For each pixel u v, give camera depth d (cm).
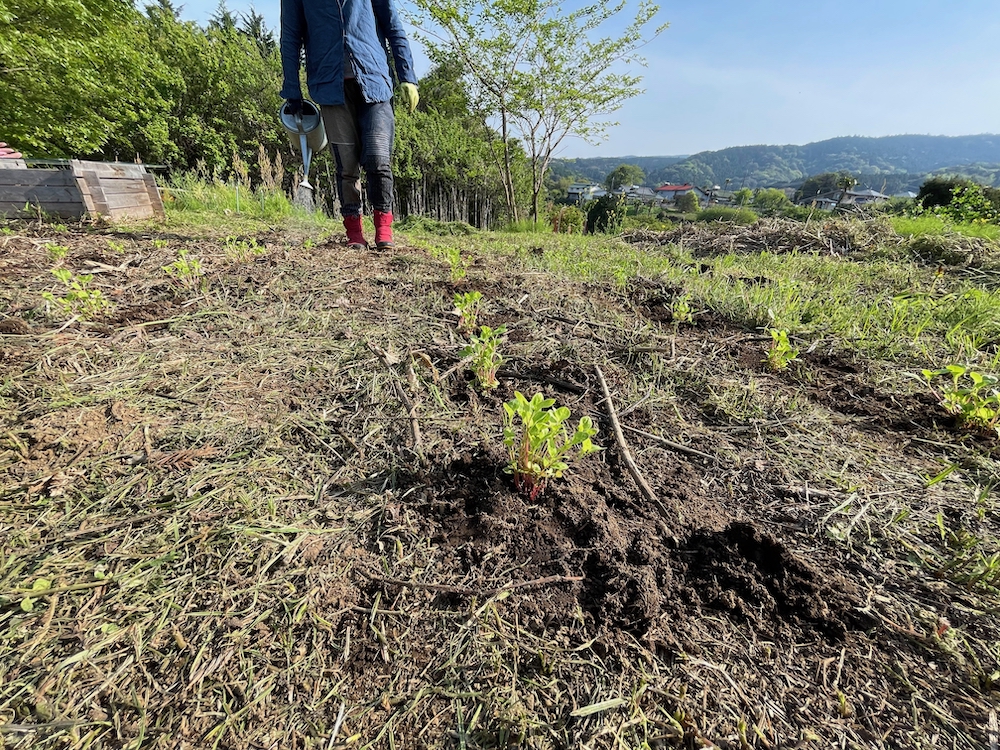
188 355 189
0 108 756
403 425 154
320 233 451
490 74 1172
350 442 146
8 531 108
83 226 378
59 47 720
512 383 184
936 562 110
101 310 218
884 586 105
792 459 146
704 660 90
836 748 77
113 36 797
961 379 189
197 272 256
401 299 260
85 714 78
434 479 133
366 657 89
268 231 441
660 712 81
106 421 145
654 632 94
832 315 251
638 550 110
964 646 92
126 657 86
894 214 625
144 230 396
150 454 134
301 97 350
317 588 101
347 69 325
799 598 101
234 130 1332
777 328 241
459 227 741
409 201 1469
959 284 336
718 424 165
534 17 1074
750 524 117
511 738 78
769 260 411
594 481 133
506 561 109
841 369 204
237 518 116
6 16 648
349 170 363
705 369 198
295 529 114
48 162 445
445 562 109
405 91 377
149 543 108
